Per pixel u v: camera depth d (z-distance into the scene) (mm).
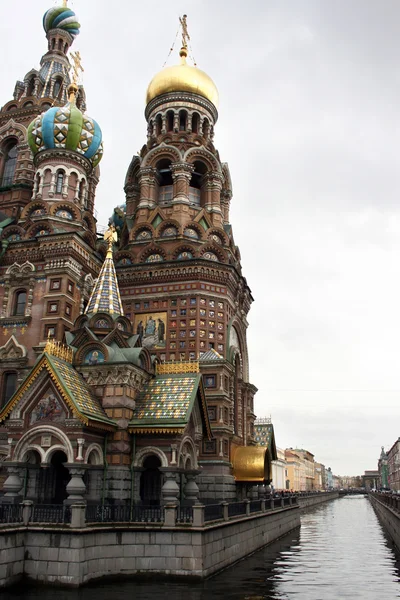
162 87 58844
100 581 22875
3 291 42250
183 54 62031
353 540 45469
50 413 26312
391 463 190625
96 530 23016
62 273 41156
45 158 46625
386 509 56531
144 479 30609
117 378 29359
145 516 25016
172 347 46094
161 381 31641
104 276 34906
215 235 52500
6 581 21125
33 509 23172
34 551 22375
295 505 55812
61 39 59906
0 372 39812
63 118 46500
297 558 32781
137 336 33188
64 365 28672
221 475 41094
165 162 56281
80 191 47594
